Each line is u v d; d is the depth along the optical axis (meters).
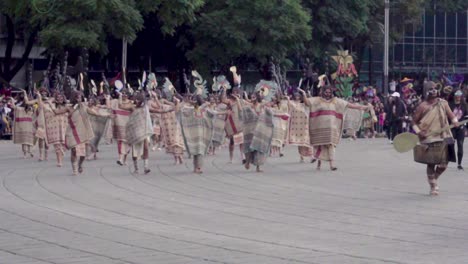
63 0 44.59
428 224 14.17
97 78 59.41
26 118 28.36
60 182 20.42
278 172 22.81
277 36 50.91
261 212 15.57
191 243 12.56
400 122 37.06
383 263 11.08
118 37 46.31
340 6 57.41
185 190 18.81
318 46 57.34
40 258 11.51
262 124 22.81
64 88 37.44
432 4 72.56
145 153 22.48
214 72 55.25
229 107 25.64
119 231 13.59
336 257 11.48
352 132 33.91
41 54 53.81
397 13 64.44
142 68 58.19
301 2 56.38
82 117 22.23
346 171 23.19
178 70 58.62
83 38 44.28
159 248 12.18
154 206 16.34
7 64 54.38
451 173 22.50
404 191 18.56
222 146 32.19
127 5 46.00
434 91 17.48
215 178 21.25
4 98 42.50
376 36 63.62
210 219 14.80
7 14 48.84
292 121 26.00
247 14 51.19
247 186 19.55
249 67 57.78
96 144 26.92
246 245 12.39
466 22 77.81
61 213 15.44
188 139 22.44
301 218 14.87
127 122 22.97
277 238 12.96
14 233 13.43
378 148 33.91
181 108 23.86
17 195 17.95
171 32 49.06
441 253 11.73
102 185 19.78
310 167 24.34
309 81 41.09
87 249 12.12
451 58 77.75
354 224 14.22
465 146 35.50
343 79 44.19
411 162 26.34
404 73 76.94
